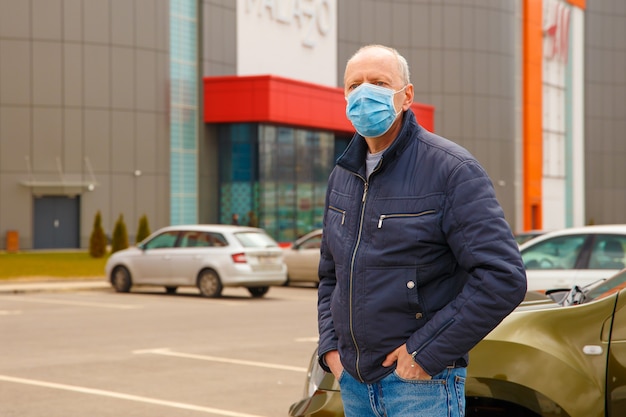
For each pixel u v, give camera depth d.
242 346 13.19
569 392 4.63
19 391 9.65
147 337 14.20
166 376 10.62
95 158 43.12
